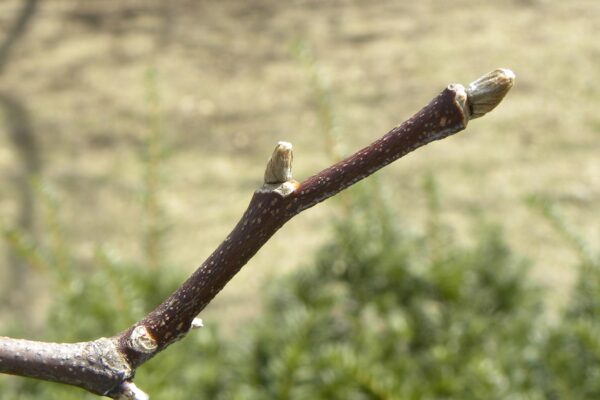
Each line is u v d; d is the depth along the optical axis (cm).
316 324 404
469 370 380
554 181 834
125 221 853
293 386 373
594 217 781
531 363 399
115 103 1057
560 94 977
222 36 1178
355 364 355
